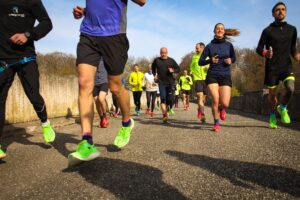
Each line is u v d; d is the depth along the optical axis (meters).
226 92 6.56
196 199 2.54
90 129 3.41
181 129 6.96
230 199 2.54
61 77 10.05
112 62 3.56
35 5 4.23
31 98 4.36
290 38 6.52
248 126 7.37
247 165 3.56
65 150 4.55
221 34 6.57
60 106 10.00
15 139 5.64
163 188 2.80
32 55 4.34
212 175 3.18
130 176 3.16
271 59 6.61
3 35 4.14
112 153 4.24
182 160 3.82
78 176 3.18
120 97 3.86
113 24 3.49
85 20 3.54
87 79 3.45
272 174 3.19
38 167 3.57
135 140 5.37
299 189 2.74
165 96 8.58
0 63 4.13
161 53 8.67
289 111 9.30
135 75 12.70
